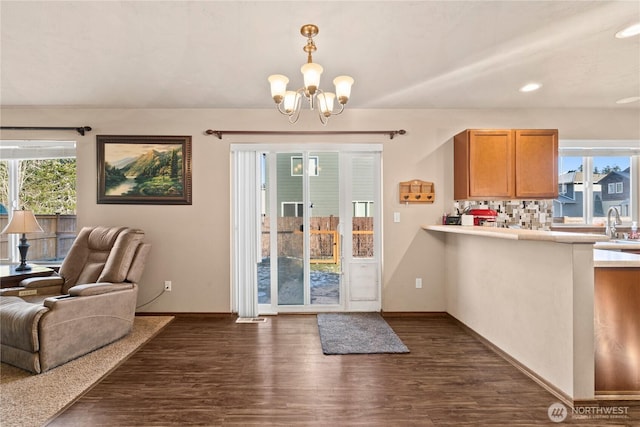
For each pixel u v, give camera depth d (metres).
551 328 2.18
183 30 2.31
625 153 3.92
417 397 2.14
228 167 3.82
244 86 3.21
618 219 3.85
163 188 3.80
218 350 2.87
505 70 2.89
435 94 3.42
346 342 3.03
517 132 3.47
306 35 2.28
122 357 2.71
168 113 3.80
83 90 3.28
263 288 3.97
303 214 3.98
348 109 3.84
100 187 3.78
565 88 3.27
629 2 2.00
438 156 3.85
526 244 2.42
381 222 3.90
